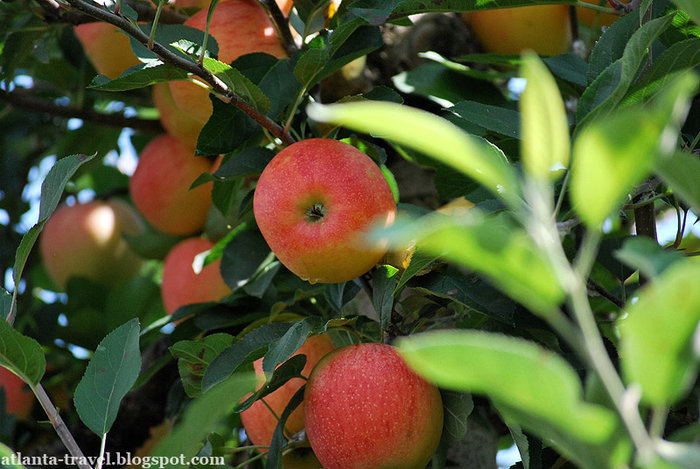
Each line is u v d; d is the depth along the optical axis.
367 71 1.09
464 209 0.93
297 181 0.81
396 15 0.91
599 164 0.51
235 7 0.95
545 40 1.06
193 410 0.65
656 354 0.51
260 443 0.90
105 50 1.11
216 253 1.04
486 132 0.93
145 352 1.13
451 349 0.51
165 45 0.89
